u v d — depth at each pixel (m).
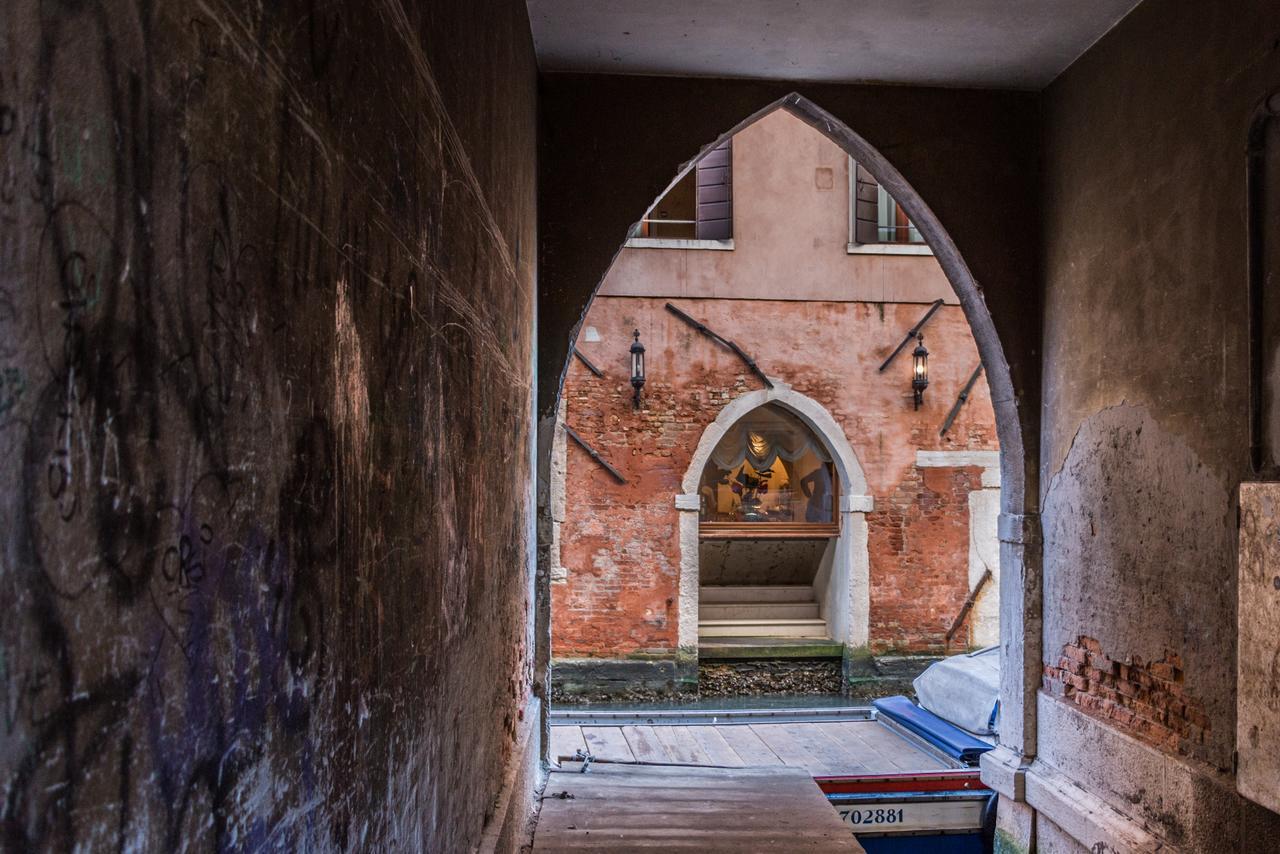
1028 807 4.71
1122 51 4.25
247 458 0.97
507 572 3.31
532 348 4.36
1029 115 5.08
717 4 4.22
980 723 6.15
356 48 1.38
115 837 0.71
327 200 1.24
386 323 1.56
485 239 2.72
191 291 0.84
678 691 9.84
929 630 10.10
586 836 3.89
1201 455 3.58
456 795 2.28
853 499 10.03
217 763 0.90
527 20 4.22
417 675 1.82
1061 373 4.71
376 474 1.51
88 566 0.68
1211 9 3.60
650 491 9.89
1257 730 3.13
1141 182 4.06
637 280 9.94
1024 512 4.87
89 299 0.68
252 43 0.98
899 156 5.02
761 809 4.32
